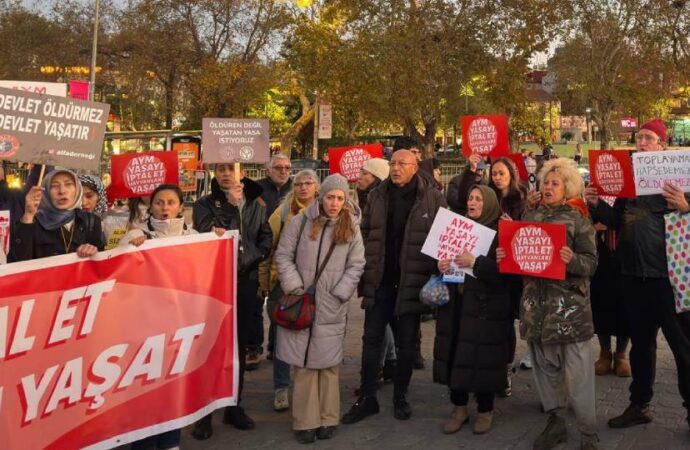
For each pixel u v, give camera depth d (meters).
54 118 4.70
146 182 5.85
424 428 5.38
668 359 7.07
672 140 42.81
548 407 4.85
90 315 4.06
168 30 34.97
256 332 7.05
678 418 5.42
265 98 39.50
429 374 6.83
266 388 6.46
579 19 32.34
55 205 4.58
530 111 30.53
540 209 4.98
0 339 3.70
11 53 36.75
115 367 4.18
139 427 4.31
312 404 5.10
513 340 5.75
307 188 5.99
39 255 4.51
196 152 26.42
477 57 26.17
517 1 25.53
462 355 5.08
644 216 5.02
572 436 5.13
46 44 36.78
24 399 3.79
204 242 4.61
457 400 5.31
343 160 9.18
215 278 4.70
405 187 5.62
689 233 4.75
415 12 25.34
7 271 3.70
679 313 4.89
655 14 31.89
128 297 4.23
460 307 5.21
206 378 4.68
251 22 35.38
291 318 4.96
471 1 25.83
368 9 25.78
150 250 4.33
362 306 5.62
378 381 6.37
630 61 33.62
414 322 5.56
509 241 4.73
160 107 39.47
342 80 26.22
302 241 5.18
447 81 26.34
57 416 3.93
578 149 39.88
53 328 3.90
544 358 4.85
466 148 7.38
